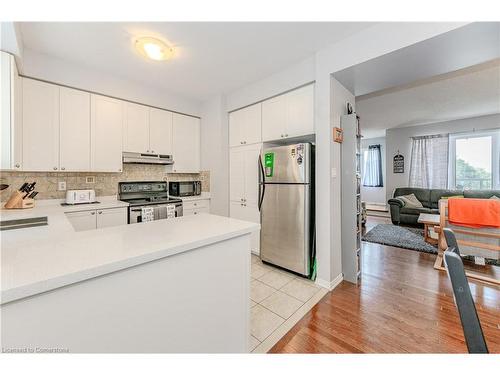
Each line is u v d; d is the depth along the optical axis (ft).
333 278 7.66
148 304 2.80
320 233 7.69
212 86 10.52
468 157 16.66
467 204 8.30
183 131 11.85
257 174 10.30
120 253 2.61
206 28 6.33
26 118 7.36
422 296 6.94
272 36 6.73
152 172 11.44
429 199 16.92
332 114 7.50
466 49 5.80
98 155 8.93
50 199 8.47
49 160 7.82
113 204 8.82
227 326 3.84
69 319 2.19
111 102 9.29
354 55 6.65
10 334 1.89
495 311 6.09
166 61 8.20
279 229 8.86
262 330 5.44
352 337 5.16
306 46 7.30
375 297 6.92
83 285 2.27
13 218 5.59
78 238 3.21
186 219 4.64
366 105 13.47
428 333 5.27
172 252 2.89
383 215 20.34
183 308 3.19
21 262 2.31
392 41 5.95
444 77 9.61
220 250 3.68
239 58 8.02
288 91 8.91
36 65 7.50
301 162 8.07
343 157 8.16
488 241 8.17
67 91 8.20
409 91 11.21
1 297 1.74
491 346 4.87
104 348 2.44
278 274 8.61
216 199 11.80
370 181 24.11
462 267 2.07
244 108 10.83
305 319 5.86
